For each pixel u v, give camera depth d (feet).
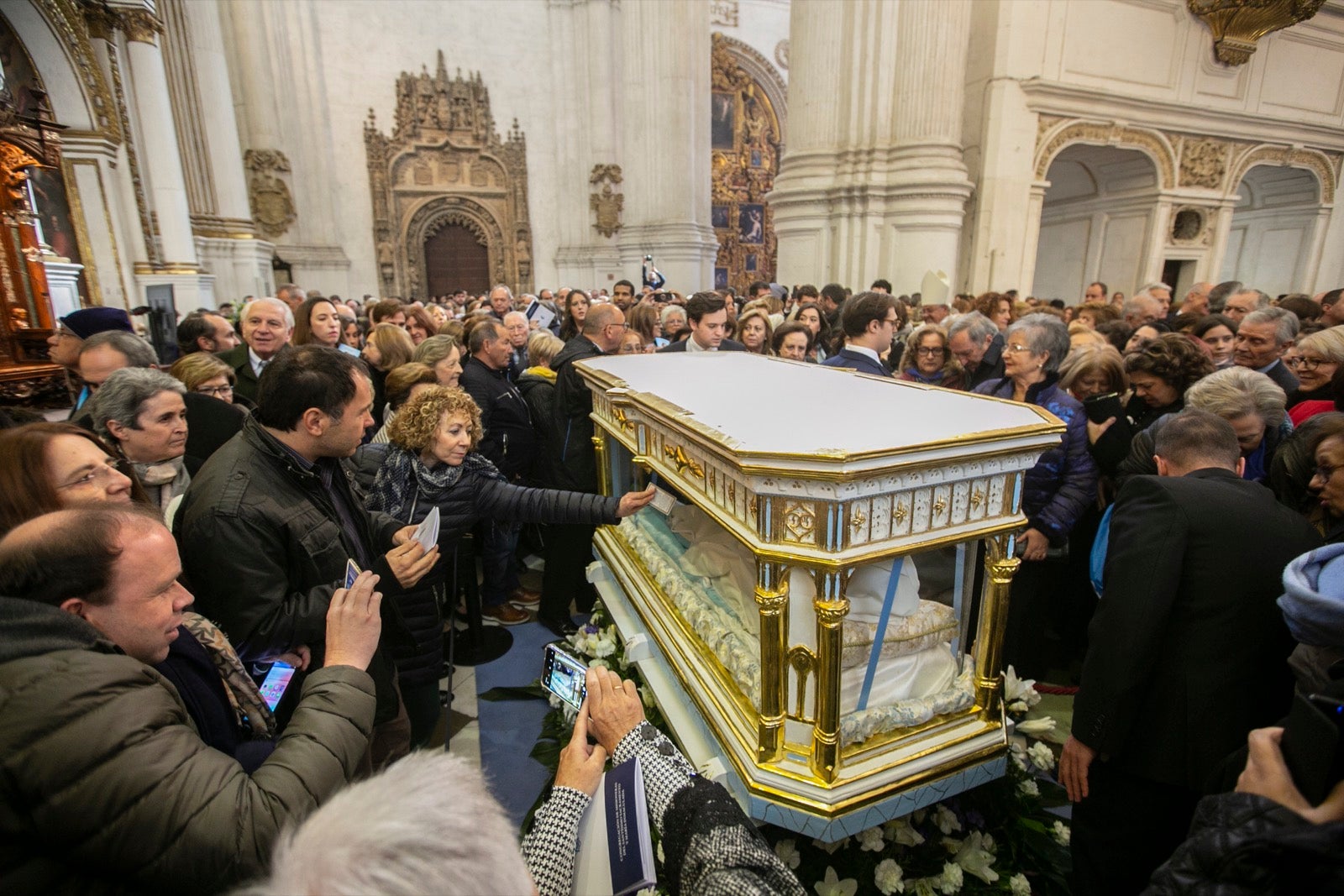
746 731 4.47
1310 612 2.47
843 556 3.70
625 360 8.52
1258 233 39.37
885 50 20.53
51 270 18.25
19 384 16.51
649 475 8.07
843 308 8.75
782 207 23.30
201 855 2.21
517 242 46.88
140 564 2.60
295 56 39.73
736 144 56.65
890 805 4.17
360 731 3.05
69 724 2.06
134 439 5.38
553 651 3.91
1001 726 4.58
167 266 25.11
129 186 23.65
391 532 5.42
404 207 44.39
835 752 4.02
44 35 20.40
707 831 2.49
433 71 43.55
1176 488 3.97
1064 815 5.73
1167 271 33.42
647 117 36.19
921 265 21.01
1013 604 7.32
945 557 6.01
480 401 9.59
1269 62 30.48
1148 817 4.09
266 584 4.11
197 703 3.22
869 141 21.27
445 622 9.59
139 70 23.99
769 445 3.75
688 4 35.42
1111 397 7.03
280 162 39.24
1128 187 31.50
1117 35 26.73
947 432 3.93
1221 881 1.97
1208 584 3.77
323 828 1.42
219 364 7.18
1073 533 7.91
